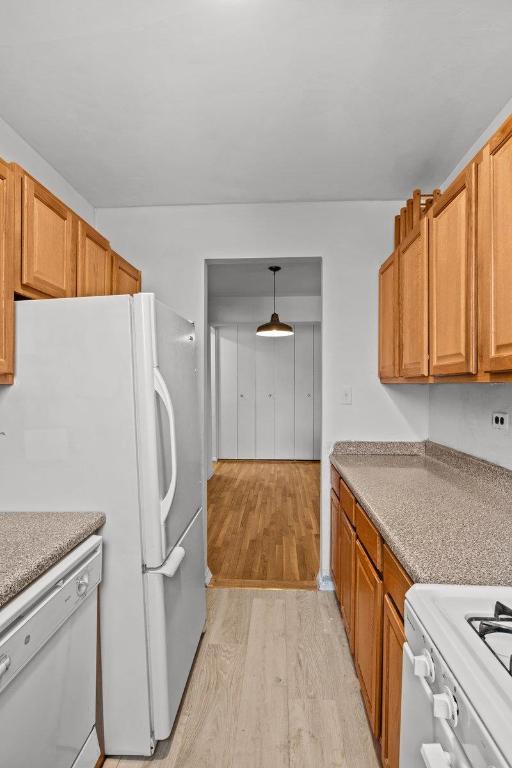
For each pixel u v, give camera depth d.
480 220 1.28
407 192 2.56
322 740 1.57
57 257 1.73
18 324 1.49
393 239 2.68
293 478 5.83
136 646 1.46
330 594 2.64
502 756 0.54
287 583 2.78
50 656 1.16
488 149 1.21
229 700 1.76
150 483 1.45
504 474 1.73
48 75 1.58
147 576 1.47
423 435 2.69
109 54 1.47
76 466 1.48
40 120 1.86
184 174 2.35
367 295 2.68
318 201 2.69
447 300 1.53
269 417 7.02
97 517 1.43
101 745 1.47
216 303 6.45
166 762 1.49
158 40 1.42
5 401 1.50
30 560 1.10
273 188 2.52
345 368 2.70
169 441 1.60
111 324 1.46
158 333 1.52
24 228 1.50
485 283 1.24
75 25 1.35
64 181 2.39
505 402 1.78
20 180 1.50
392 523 1.35
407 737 0.95
